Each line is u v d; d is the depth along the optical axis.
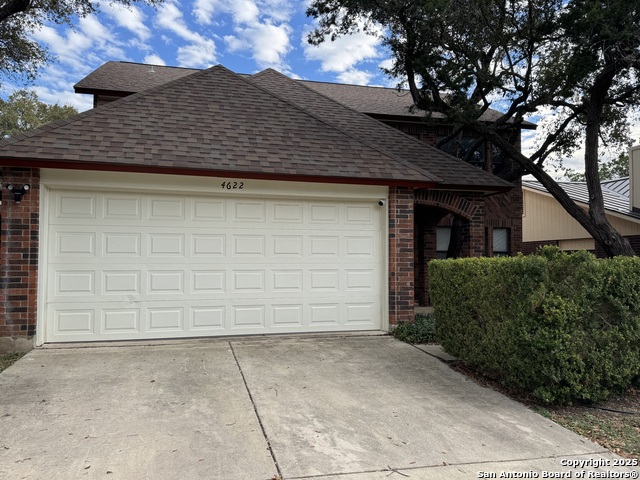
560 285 4.75
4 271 6.43
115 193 7.09
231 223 7.59
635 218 13.04
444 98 13.88
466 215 10.45
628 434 4.11
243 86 9.41
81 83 12.65
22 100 29.16
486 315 5.38
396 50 11.43
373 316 8.23
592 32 9.00
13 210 6.49
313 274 7.97
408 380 5.58
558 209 17.80
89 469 3.27
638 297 4.91
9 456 3.46
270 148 7.83
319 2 11.30
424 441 3.87
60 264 6.88
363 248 8.23
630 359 4.88
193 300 7.38
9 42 11.71
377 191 8.18
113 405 4.54
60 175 6.75
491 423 4.31
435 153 10.74
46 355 6.25
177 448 3.63
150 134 7.38
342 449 3.68
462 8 9.80
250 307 7.66
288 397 4.86
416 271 12.89
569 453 3.70
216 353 6.52
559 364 4.58
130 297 7.12
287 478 3.21
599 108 10.45
